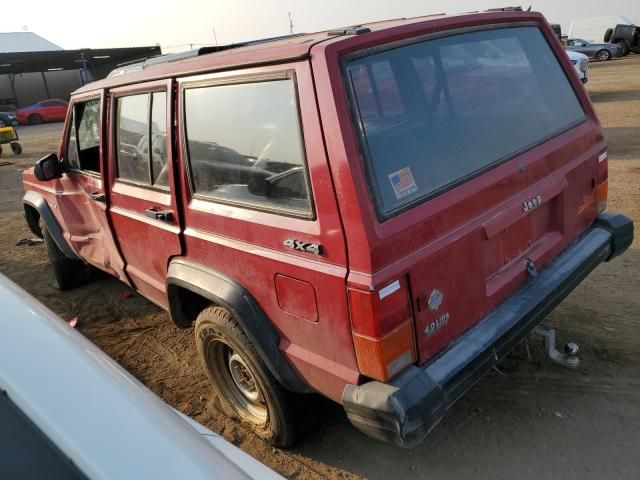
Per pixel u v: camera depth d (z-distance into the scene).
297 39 2.57
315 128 2.09
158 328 4.61
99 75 42.62
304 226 2.20
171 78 2.83
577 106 3.21
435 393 2.12
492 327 2.45
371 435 2.19
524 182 2.63
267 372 2.71
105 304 5.16
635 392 3.10
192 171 2.81
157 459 1.08
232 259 2.61
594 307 3.98
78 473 1.01
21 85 40.59
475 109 2.59
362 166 2.03
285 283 2.36
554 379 3.28
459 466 2.78
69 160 4.34
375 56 2.21
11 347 1.23
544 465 2.71
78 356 1.25
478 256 2.39
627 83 17.70
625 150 8.80
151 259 3.36
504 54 2.82
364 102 2.12
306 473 2.85
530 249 2.78
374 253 1.99
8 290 1.46
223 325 2.74
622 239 3.28
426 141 2.31
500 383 3.30
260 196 2.44
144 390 1.31
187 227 2.91
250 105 2.40
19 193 10.90
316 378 2.42
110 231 3.75
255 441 3.12
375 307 2.01
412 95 2.32
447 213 2.24
